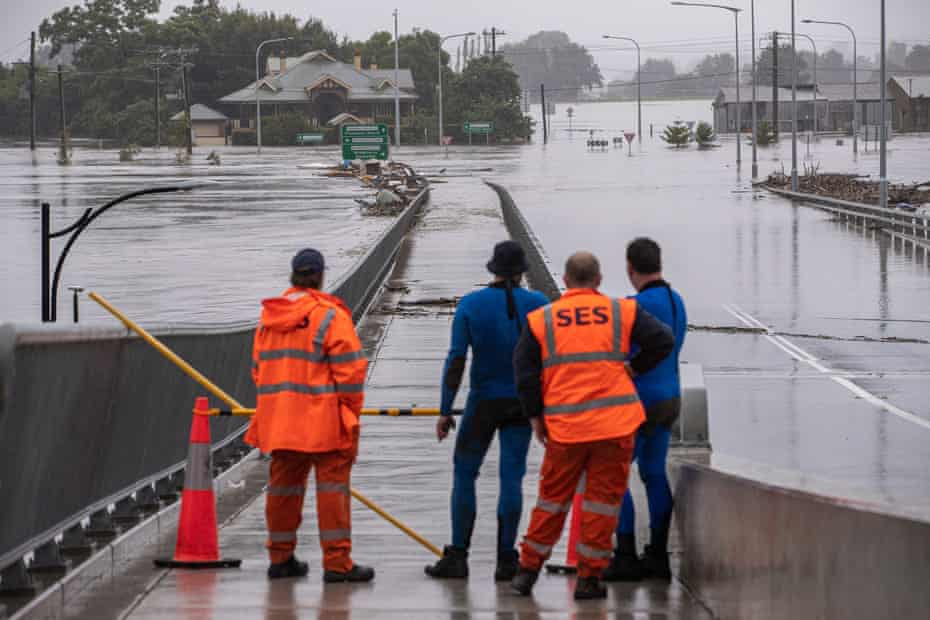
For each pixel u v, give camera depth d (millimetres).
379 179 187250
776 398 48562
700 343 62281
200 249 108625
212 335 30000
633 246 19484
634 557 19703
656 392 19094
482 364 19766
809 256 99000
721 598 17078
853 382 52188
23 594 17203
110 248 110500
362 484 30609
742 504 16016
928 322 68000
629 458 18000
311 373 18953
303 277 19219
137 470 23688
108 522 21609
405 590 19219
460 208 147750
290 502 19625
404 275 87500
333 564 19531
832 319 69250
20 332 15852
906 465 36156
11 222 133125
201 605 17859
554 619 17359
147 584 19219
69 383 18984
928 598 11023
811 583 13422
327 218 136750
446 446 36281
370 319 67750
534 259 78812
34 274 93000
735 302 75625
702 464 18891
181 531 20406
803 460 37000
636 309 17906
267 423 19031
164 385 25250
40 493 18078
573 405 17703
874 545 11953
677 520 19875
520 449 19938
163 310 75375
